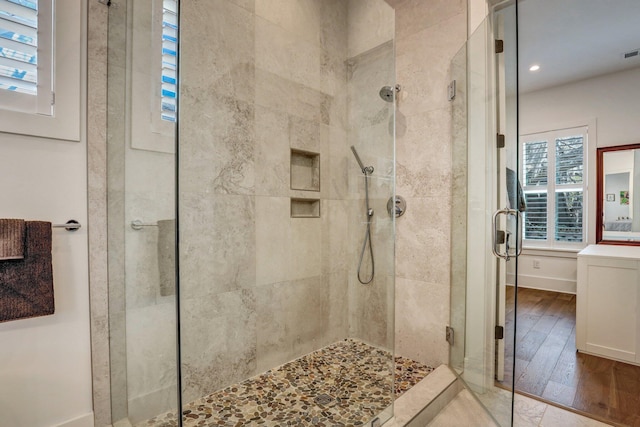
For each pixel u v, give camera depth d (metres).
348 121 2.29
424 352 2.07
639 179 3.75
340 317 2.19
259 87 1.85
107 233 1.34
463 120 1.86
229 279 1.73
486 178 1.68
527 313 3.39
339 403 1.59
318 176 2.19
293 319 2.04
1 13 1.11
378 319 1.98
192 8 1.56
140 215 1.16
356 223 2.21
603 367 2.18
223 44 1.68
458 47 1.90
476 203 1.77
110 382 1.36
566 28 2.97
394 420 1.43
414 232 2.12
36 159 1.19
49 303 1.12
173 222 0.98
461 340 1.86
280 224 1.98
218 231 1.68
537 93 4.49
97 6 1.32
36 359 1.19
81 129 1.28
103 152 1.34
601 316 2.36
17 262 1.06
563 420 1.59
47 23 1.20
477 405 1.70
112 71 1.34
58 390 1.24
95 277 1.32
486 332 1.66
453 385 1.78
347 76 2.29
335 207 2.28
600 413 1.64
